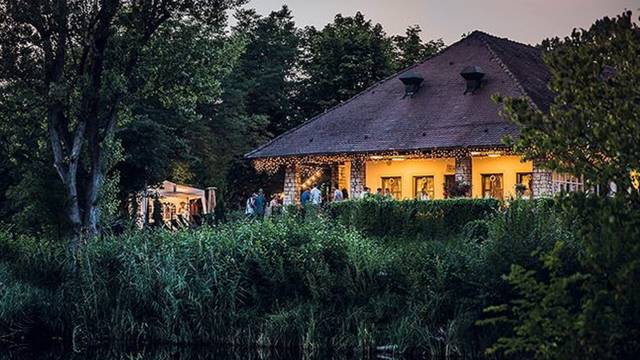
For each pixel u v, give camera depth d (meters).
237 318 17.67
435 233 21.03
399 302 16.78
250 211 29.41
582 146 5.79
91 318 18.31
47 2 22.86
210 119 48.78
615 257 5.49
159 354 17.27
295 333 17.09
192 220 22.73
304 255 17.95
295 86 59.81
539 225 15.19
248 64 58.81
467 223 19.84
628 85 5.75
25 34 23.45
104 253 19.08
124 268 18.62
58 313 18.53
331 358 16.42
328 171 41.66
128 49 23.84
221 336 17.56
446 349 15.36
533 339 5.66
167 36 25.12
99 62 23.55
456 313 15.84
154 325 18.06
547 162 5.87
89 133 23.83
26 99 23.38
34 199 23.00
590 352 5.50
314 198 32.09
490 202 20.89
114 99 23.62
